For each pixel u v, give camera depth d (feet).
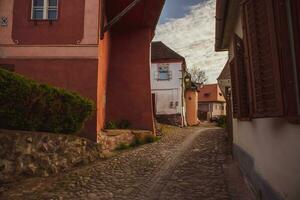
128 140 47.62
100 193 24.00
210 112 154.20
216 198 22.29
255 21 13.11
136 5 49.03
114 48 55.72
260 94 13.00
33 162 28.25
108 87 53.98
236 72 21.07
